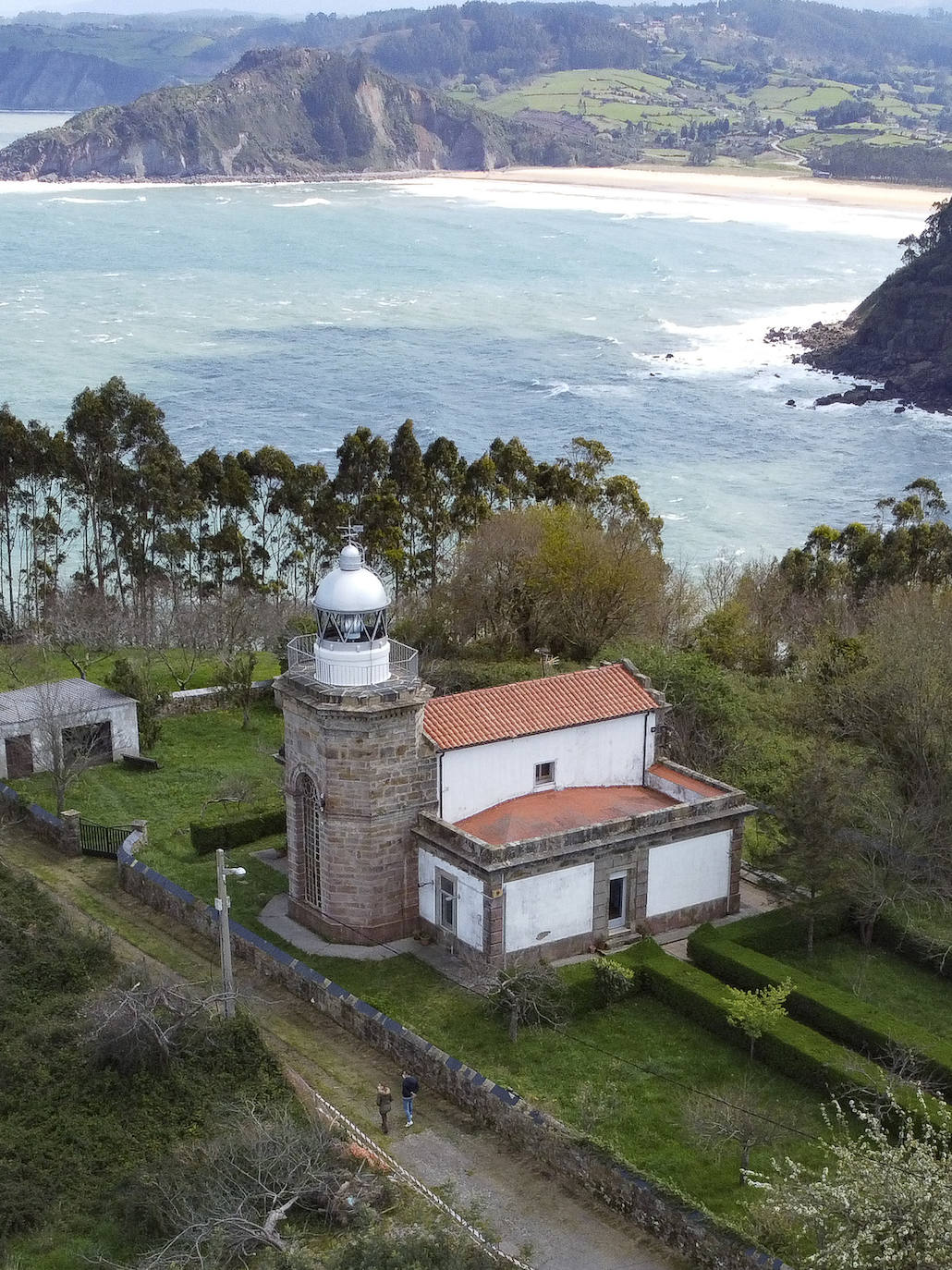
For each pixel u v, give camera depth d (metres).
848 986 53.72
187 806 70.31
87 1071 44.91
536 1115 42.19
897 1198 33.72
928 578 110.19
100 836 64.44
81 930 55.19
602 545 93.00
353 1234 36.50
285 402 195.75
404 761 53.31
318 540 116.38
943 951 55.22
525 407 198.88
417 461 116.25
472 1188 40.69
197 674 92.62
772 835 64.12
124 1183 39.53
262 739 80.81
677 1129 43.44
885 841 60.44
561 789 57.97
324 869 54.69
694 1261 37.41
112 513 115.75
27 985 50.28
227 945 47.09
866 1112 39.03
